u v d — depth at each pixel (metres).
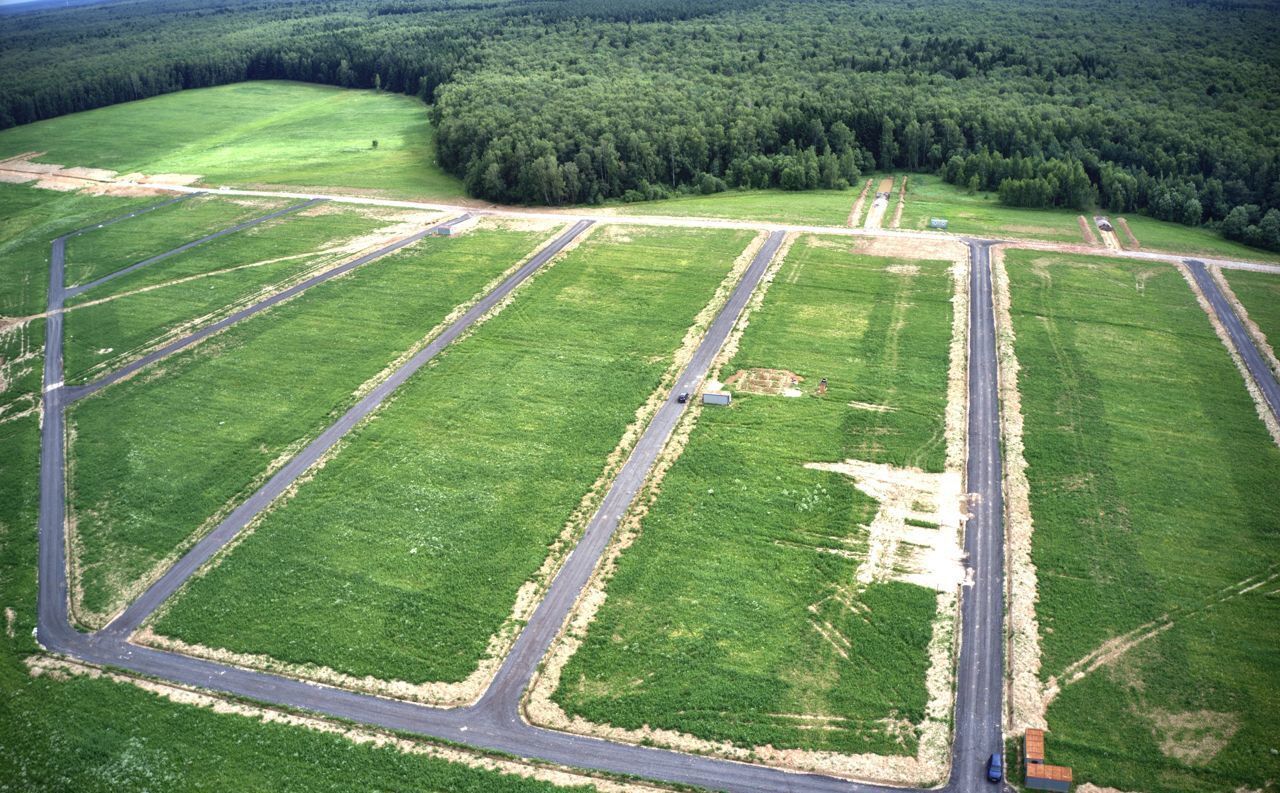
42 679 70.31
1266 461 90.62
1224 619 71.94
